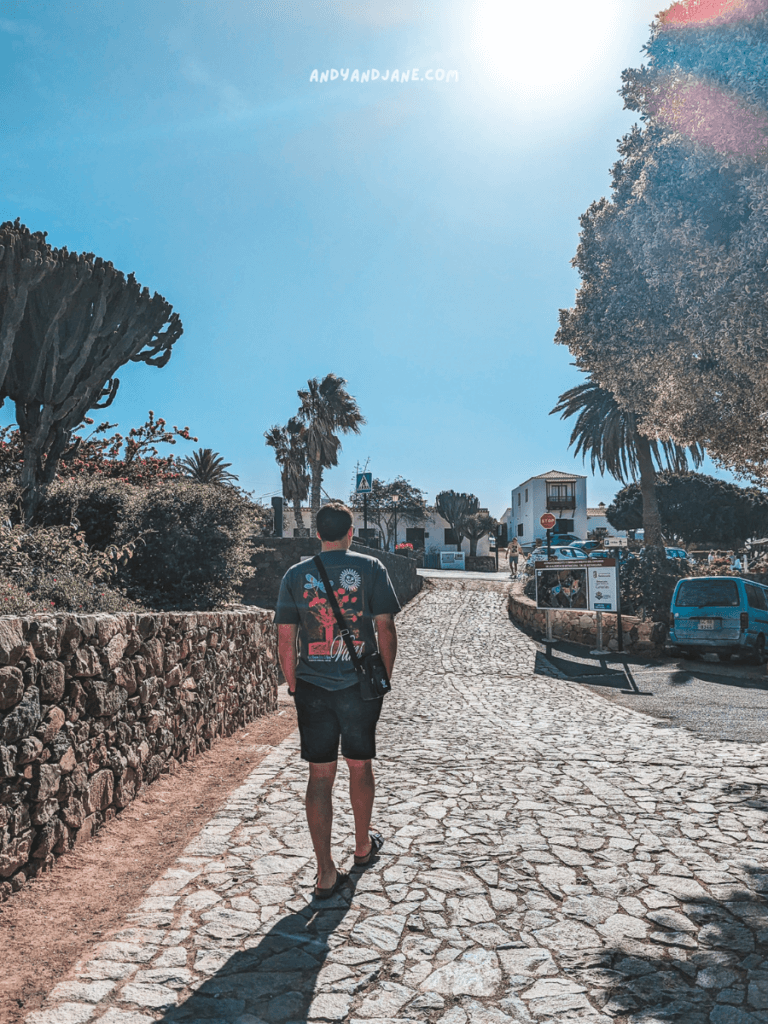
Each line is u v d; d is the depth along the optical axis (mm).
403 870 3514
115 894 3283
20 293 8688
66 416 10023
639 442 26109
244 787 5098
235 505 10141
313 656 3248
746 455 13188
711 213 8750
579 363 13977
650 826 4152
